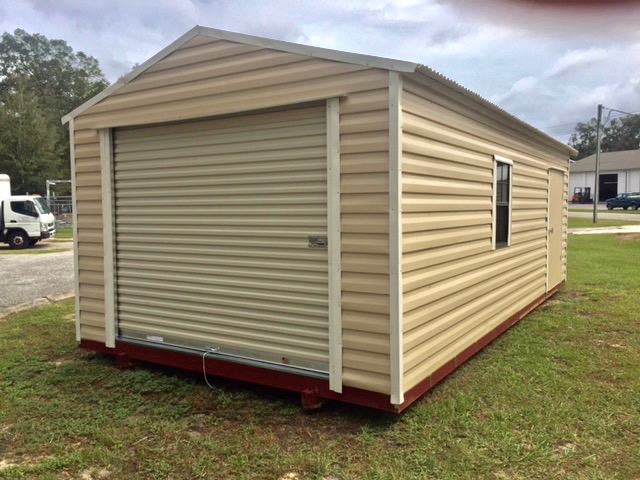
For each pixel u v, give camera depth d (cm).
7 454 324
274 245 395
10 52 5338
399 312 335
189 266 443
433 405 379
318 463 302
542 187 719
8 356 517
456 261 434
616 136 6794
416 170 356
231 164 414
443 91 397
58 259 1407
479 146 479
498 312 549
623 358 483
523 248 641
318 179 370
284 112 384
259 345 408
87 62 5725
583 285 873
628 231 1995
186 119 429
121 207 480
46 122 3338
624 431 341
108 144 479
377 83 336
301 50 366
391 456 311
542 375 441
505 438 329
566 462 303
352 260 352
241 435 341
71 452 323
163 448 325
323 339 375
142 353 471
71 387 432
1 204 1722
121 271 484
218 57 409
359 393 355
